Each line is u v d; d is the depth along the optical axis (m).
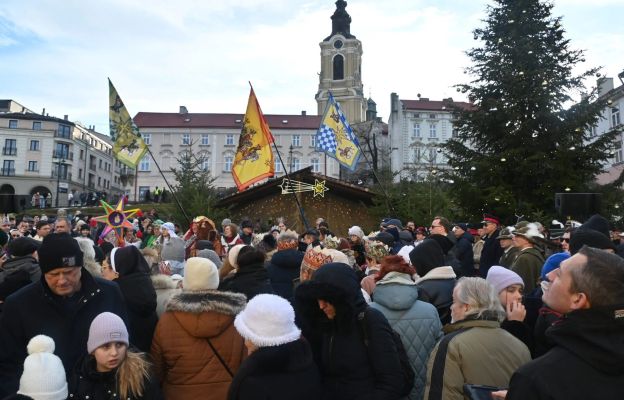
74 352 3.43
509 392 2.07
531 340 3.81
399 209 19.78
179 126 71.19
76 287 3.56
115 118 13.94
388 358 3.09
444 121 64.88
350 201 21.81
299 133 71.75
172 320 3.45
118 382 3.04
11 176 76.44
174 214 21.89
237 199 22.23
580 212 9.44
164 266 5.76
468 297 3.15
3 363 3.38
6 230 10.92
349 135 16.33
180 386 3.39
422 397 3.62
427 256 4.73
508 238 7.40
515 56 18.62
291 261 5.56
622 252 6.68
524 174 17.42
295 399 2.76
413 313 3.75
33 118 78.62
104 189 95.88
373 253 5.71
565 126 17.50
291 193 21.84
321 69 85.12
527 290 5.80
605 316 1.92
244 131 14.51
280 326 2.81
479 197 17.69
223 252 9.42
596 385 1.88
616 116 31.94
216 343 3.44
